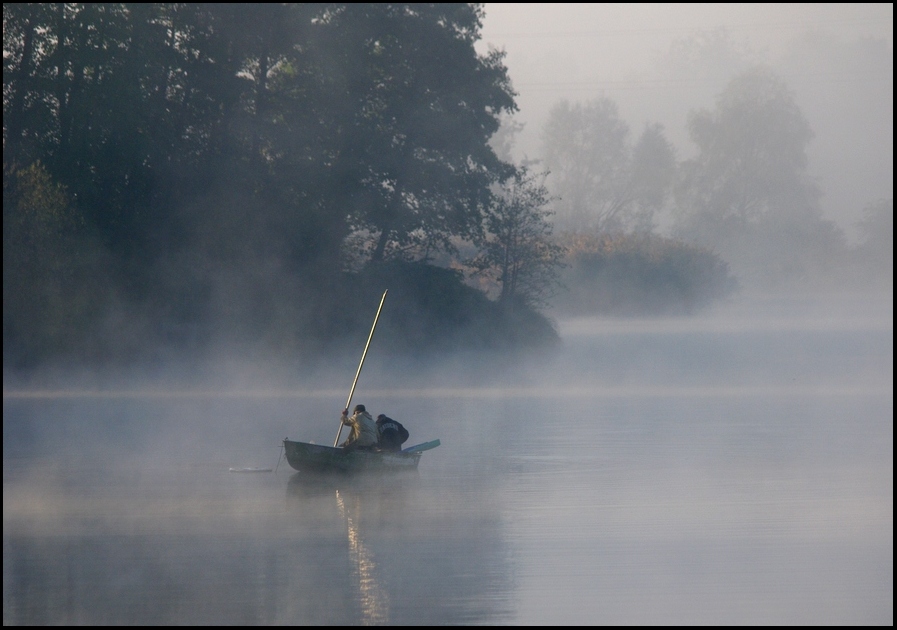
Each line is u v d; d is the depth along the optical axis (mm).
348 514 42438
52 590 31844
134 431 69688
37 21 122938
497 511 42844
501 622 28828
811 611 29625
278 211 136625
